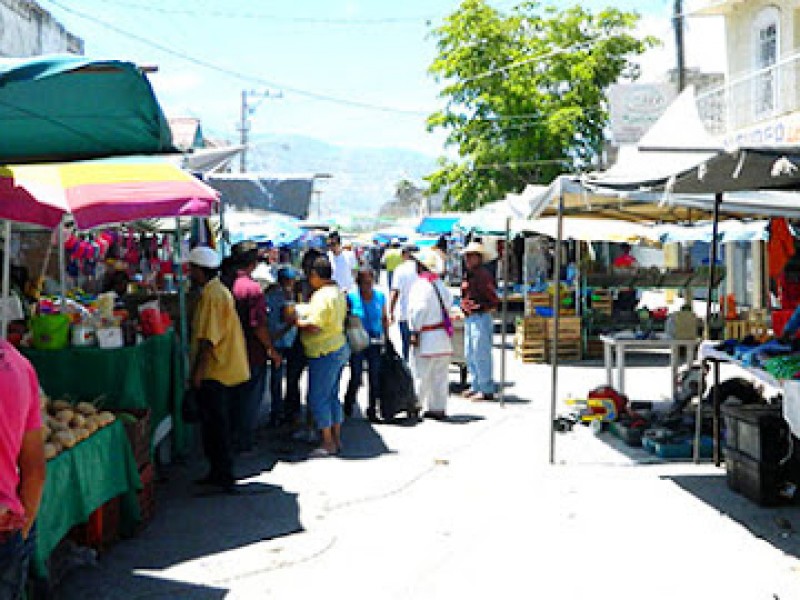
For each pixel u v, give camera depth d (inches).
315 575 219.5
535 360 653.3
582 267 665.6
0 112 152.9
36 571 182.9
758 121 842.2
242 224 888.3
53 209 259.8
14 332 293.3
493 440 376.5
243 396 339.6
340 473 320.8
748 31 859.4
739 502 279.4
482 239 941.2
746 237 587.2
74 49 634.2
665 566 223.0
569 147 1173.7
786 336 312.2
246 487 300.8
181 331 354.9
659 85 746.2
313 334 345.4
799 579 212.8
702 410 363.6
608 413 394.3
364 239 1544.0
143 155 169.0
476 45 1196.5
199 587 211.9
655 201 358.0
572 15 1208.2
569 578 215.8
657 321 644.1
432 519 264.8
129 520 246.5
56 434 206.1
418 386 421.1
